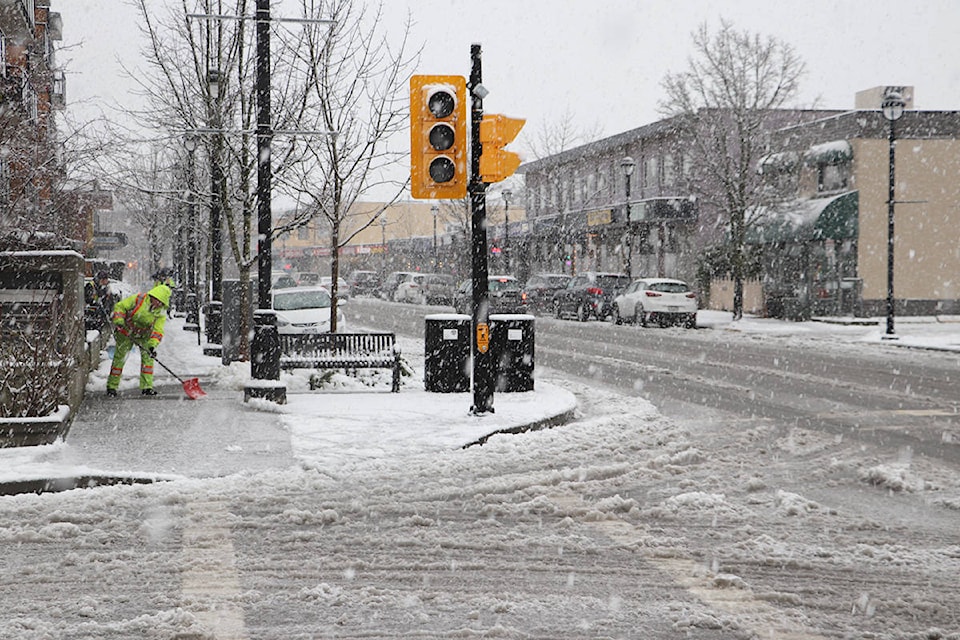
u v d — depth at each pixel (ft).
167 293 47.52
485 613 17.93
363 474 30.14
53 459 31.14
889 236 89.20
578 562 21.18
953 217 119.24
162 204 130.82
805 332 99.71
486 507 26.16
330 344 53.93
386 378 54.49
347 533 23.50
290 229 62.18
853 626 17.13
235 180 71.15
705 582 19.71
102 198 92.73
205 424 38.86
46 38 102.58
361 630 16.96
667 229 153.58
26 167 54.75
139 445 34.14
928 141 118.32
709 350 79.46
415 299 179.93
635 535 23.47
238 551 21.88
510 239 200.03
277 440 35.37
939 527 24.16
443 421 39.78
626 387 55.31
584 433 38.27
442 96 38.22
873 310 116.88
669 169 157.38
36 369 34.58
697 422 41.96
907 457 33.47
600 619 17.56
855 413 44.21
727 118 126.62
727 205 130.62
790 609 18.04
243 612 17.85
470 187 40.04
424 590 19.24
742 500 27.35
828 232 115.14
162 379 53.78
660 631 16.94
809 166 124.67
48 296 42.11
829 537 23.22
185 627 16.99
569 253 186.19
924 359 71.46
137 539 22.75
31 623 17.10
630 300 111.24
